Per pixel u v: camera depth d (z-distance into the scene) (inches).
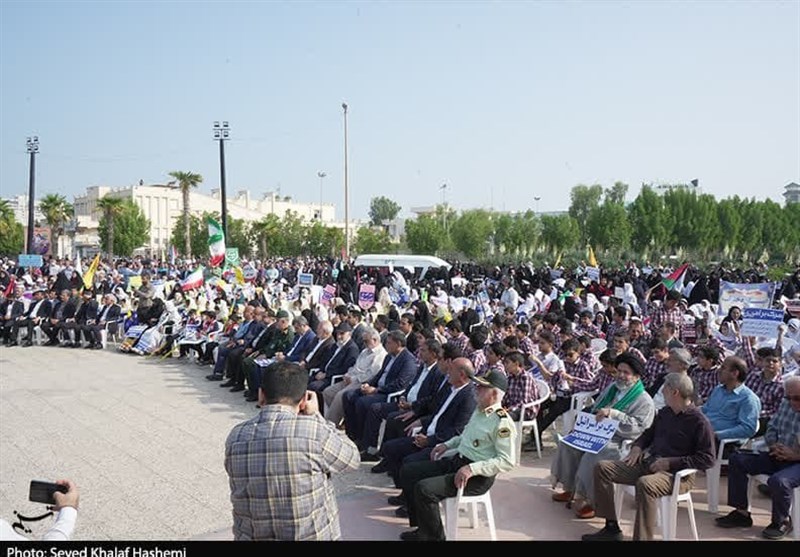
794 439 251.4
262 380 153.3
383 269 1378.0
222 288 902.4
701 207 2807.6
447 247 2874.0
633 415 271.7
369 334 413.1
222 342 594.6
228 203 4215.1
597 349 472.4
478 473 229.5
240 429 149.1
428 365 349.1
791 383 251.8
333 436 149.9
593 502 249.0
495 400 240.4
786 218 3134.8
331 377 440.8
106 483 318.7
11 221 3068.4
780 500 236.8
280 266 1924.2
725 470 311.9
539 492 296.7
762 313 414.3
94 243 3602.4
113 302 791.1
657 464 236.2
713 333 512.1
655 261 2529.5
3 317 796.0
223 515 278.4
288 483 142.5
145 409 471.2
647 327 561.0
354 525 261.6
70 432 408.8
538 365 393.1
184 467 342.3
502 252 2650.1
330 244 3166.8
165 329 722.8
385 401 370.0
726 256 2669.8
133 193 3811.5
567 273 1413.6
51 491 149.6
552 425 425.7
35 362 669.9
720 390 289.3
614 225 2696.9
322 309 672.4
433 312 760.3
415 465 252.4
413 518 250.2
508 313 600.4
